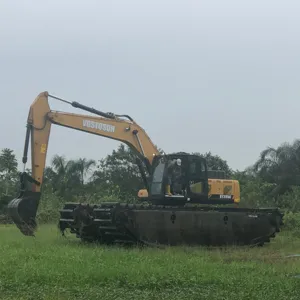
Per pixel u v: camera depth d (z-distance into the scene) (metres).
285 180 34.50
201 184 19.08
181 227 17.62
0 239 17.58
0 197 38.75
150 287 9.27
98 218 17.17
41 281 9.42
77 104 19.53
